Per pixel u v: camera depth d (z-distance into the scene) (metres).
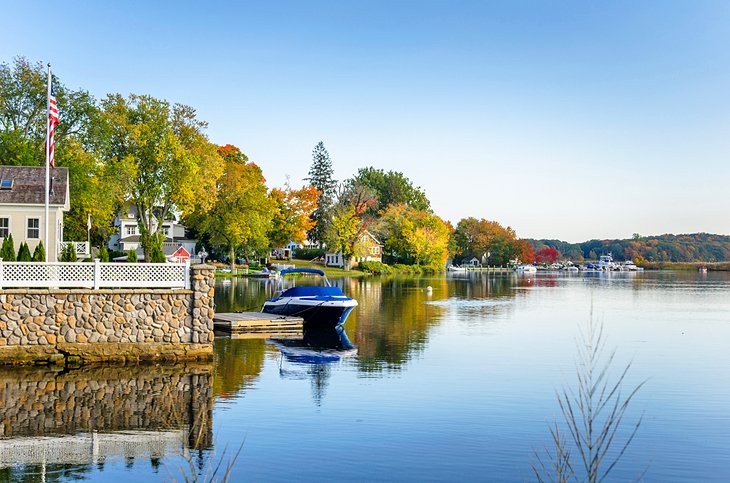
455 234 170.00
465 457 13.05
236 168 80.88
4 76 52.91
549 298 59.03
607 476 12.15
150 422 15.21
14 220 35.19
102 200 55.38
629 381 20.50
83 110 55.94
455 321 37.47
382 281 87.06
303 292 33.72
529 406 17.06
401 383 19.75
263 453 13.18
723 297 62.28
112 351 21.55
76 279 21.52
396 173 169.62
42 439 13.92
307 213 101.88
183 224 97.44
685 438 14.45
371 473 12.16
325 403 17.16
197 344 22.33
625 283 97.81
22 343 20.83
